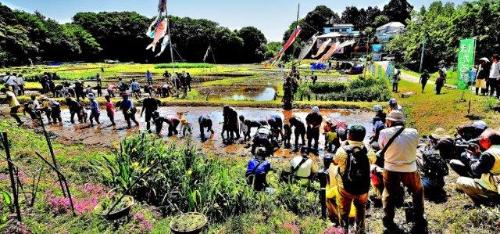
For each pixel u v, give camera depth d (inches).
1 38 2945.4
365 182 202.2
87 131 643.5
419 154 329.4
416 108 687.7
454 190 289.4
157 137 592.1
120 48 4456.2
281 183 333.7
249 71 2397.9
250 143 544.7
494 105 548.1
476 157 281.3
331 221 252.5
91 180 350.6
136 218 255.1
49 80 1074.7
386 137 211.8
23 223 235.0
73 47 3836.1
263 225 245.9
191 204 271.7
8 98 652.1
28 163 394.3
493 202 248.1
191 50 4320.9
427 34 1961.1
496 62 587.2
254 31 4456.2
